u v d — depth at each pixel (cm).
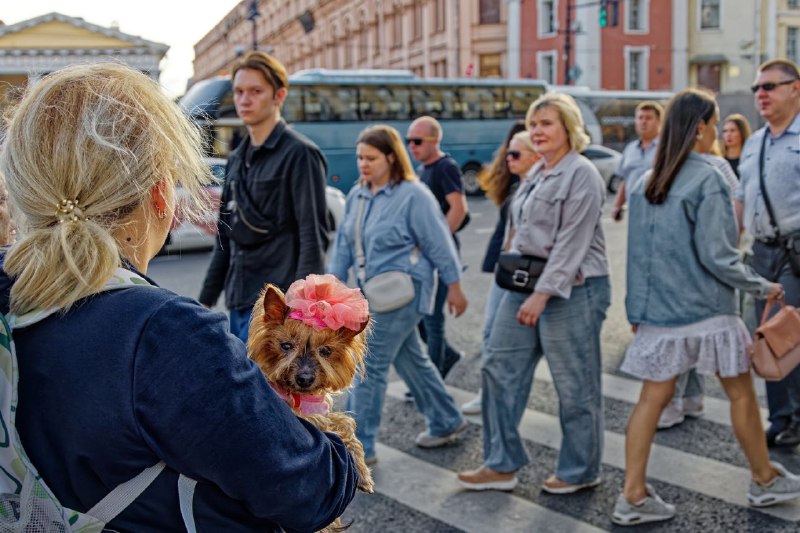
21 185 129
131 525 127
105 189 130
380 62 4966
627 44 4078
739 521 390
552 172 394
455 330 785
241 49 2073
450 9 4156
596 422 419
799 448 482
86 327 124
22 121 132
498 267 410
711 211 364
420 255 456
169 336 125
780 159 463
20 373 123
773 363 374
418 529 391
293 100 2159
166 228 144
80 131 129
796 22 4225
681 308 374
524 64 4109
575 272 389
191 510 129
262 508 131
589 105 2962
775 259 468
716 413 549
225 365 127
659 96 3120
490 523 395
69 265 123
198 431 122
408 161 466
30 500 121
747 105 2414
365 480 169
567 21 3741
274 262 407
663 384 385
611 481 441
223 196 417
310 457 136
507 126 2566
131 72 140
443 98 2441
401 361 489
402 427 538
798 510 400
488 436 437
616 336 748
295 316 166
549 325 405
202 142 153
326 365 166
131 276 131
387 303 435
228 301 413
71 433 121
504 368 421
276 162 402
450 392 613
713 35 4191
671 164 372
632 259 389
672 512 392
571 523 393
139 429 121
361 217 466
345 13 5406
